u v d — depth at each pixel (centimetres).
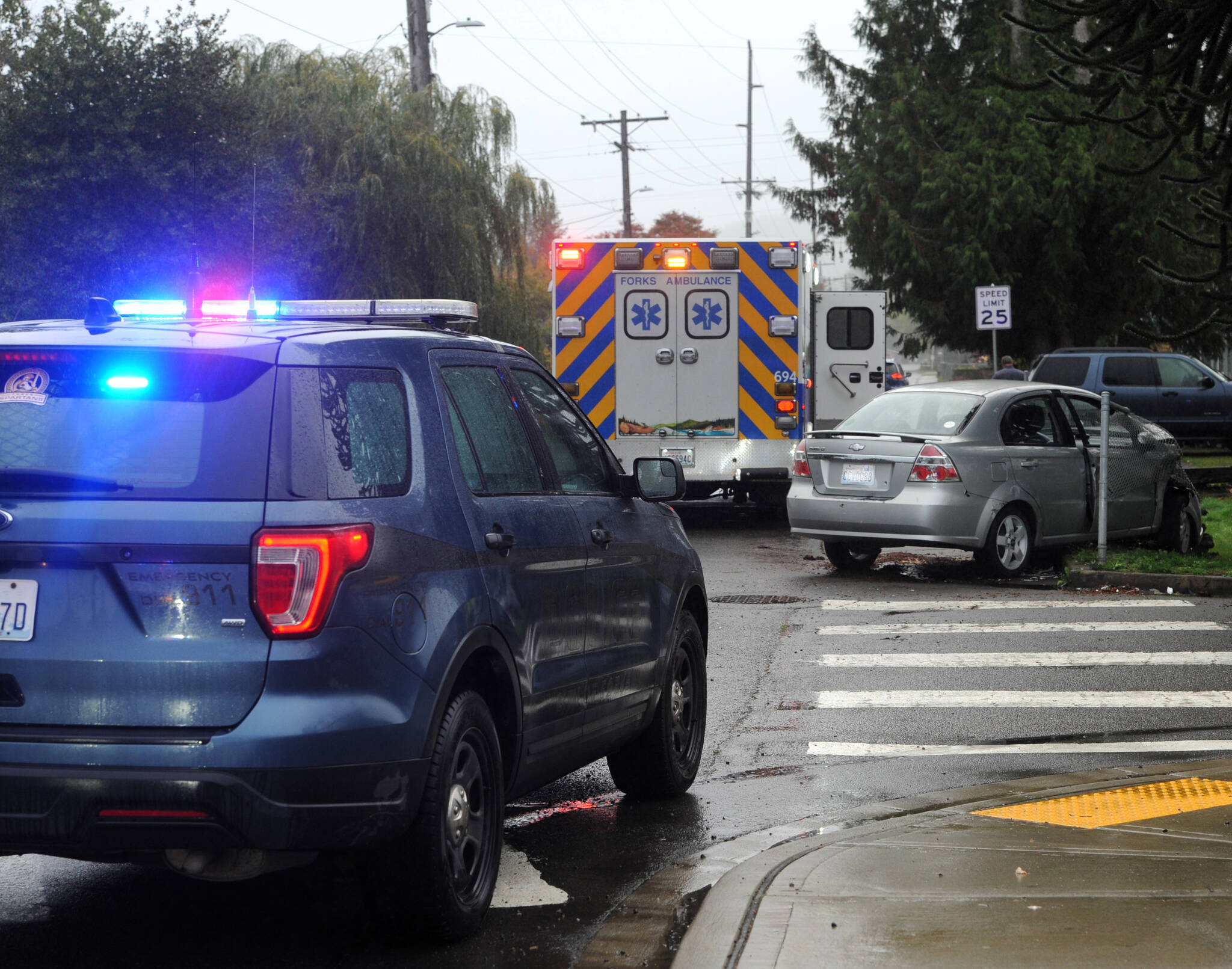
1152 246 9850
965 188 9888
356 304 1497
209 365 1182
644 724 1738
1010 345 10719
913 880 1388
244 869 1156
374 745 1162
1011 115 9888
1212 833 1576
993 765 1995
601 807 1802
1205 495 6219
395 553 1207
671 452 4978
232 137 7975
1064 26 3447
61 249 7406
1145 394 6988
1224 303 3947
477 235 9675
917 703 2397
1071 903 1308
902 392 3950
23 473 1154
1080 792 1791
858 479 3781
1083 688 2489
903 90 10462
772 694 2483
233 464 1153
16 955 1261
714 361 4959
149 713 1123
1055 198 9656
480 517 1348
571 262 4959
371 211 9025
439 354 1405
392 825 1184
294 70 9362
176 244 7569
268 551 1132
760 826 1705
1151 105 3500
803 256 4931
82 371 1188
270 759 1113
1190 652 2769
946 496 3659
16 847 1136
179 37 7794
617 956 1248
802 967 1154
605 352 4978
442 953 1270
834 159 11444
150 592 1130
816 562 4228
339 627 1148
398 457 1273
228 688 1123
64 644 1134
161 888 1447
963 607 3309
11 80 7731
